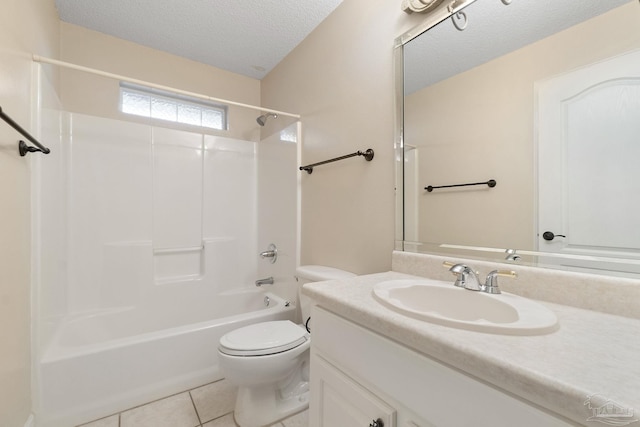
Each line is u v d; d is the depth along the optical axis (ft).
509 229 3.14
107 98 6.77
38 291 4.23
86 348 4.56
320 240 5.92
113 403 4.61
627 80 2.39
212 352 5.51
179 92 5.77
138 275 6.79
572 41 2.71
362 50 4.98
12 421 3.46
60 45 6.17
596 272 2.54
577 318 2.24
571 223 2.70
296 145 6.63
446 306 2.99
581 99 2.64
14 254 3.61
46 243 4.73
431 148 3.90
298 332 4.78
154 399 4.95
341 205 5.39
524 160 3.03
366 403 2.33
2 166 3.29
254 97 8.89
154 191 7.21
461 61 3.59
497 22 3.27
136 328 6.60
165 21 6.22
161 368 5.03
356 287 3.10
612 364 1.50
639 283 2.25
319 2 5.54
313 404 3.04
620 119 2.42
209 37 6.78
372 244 4.72
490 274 2.86
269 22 6.17
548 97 2.86
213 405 4.90
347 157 4.95
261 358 4.17
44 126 4.68
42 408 4.10
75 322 5.80
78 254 6.22
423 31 3.97
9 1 3.54
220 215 8.14
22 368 3.78
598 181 2.53
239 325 5.78
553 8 2.85
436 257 3.68
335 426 2.69
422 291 3.15
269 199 7.83
